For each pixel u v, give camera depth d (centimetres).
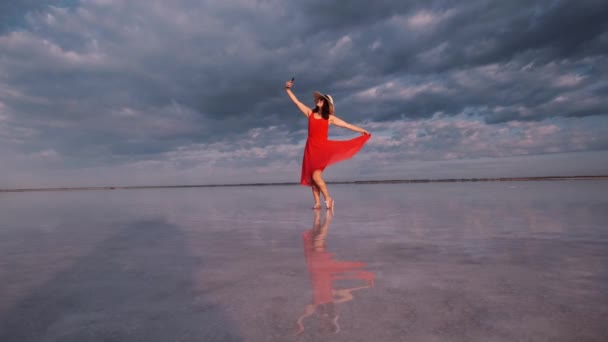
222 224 318
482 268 155
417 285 133
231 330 96
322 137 464
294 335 92
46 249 212
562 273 145
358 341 88
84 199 820
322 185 457
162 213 429
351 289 130
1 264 175
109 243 230
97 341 91
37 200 820
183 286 137
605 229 247
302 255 189
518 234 236
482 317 102
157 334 95
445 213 363
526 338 88
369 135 488
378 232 258
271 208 482
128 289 134
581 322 98
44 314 110
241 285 137
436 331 93
